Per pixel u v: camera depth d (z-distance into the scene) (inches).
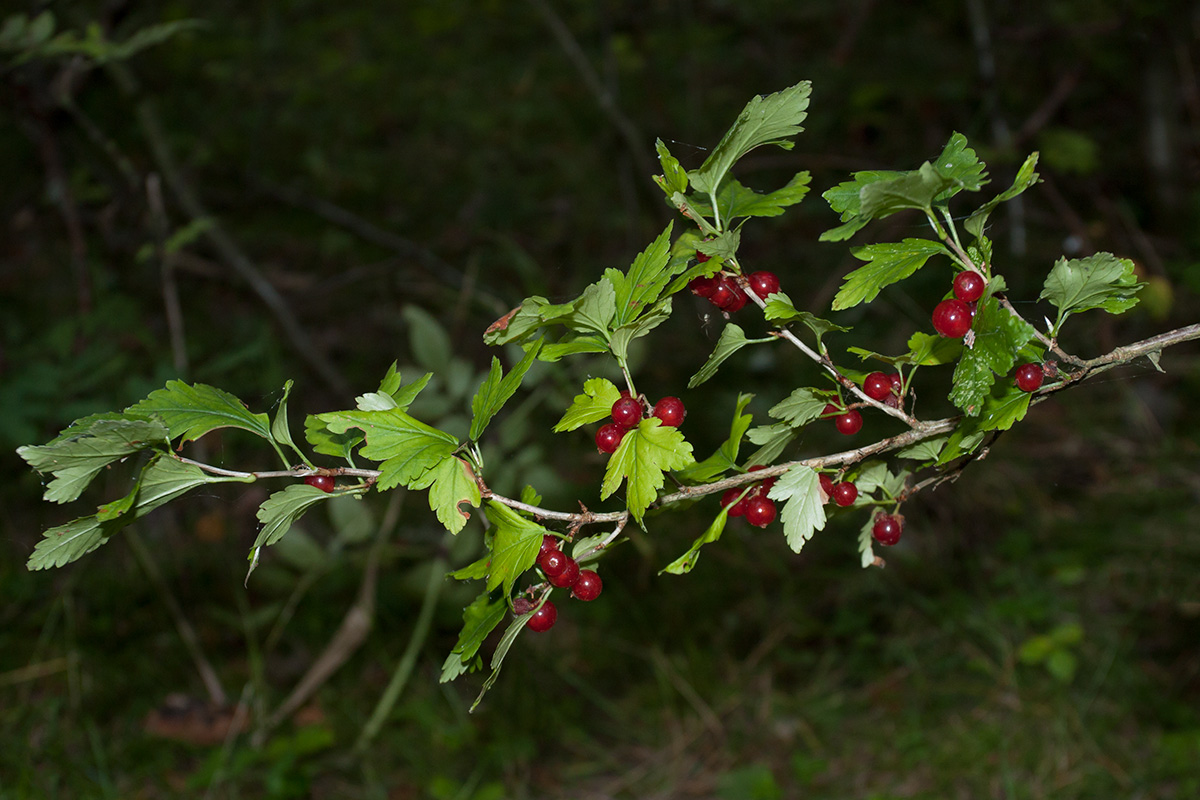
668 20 287.6
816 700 144.4
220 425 47.1
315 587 156.1
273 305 179.3
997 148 196.9
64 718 134.3
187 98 257.9
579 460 171.3
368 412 46.4
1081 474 185.0
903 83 255.8
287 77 274.8
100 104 227.6
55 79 160.6
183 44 257.4
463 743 136.7
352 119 273.0
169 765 130.6
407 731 139.2
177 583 158.4
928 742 134.7
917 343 52.4
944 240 46.3
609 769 135.9
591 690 146.6
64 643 144.3
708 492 51.1
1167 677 140.9
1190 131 223.6
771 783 128.8
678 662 151.0
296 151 261.1
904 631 154.7
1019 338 42.9
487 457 115.1
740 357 204.4
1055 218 225.9
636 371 200.2
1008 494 178.7
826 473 53.9
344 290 221.6
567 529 48.7
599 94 207.0
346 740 136.8
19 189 220.1
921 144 245.9
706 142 254.2
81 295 169.2
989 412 48.9
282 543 129.9
